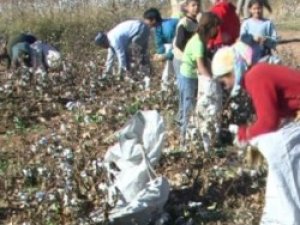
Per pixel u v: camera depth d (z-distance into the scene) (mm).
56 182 10359
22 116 14422
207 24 11836
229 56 9523
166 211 10586
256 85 9172
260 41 13133
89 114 13641
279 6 26094
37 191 10523
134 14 24125
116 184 10367
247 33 13422
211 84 11859
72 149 11586
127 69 16203
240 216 10383
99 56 18484
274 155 9211
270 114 9164
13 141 13344
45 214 10023
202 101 11914
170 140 12422
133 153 10664
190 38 12453
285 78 9133
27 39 16969
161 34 15078
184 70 12102
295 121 9289
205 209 10672
